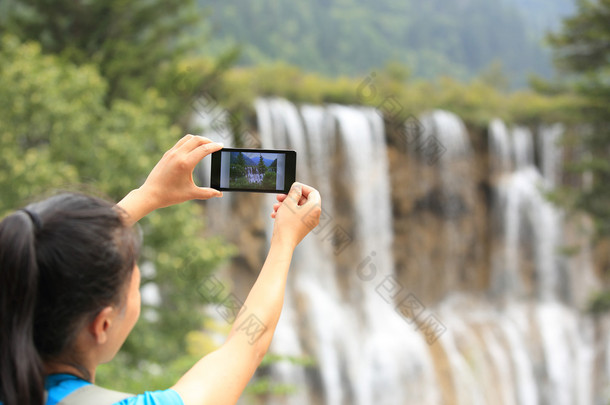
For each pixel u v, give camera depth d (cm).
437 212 2544
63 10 1652
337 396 2084
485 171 2670
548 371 2603
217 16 4928
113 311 97
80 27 1720
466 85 2859
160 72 1802
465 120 2605
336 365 2098
